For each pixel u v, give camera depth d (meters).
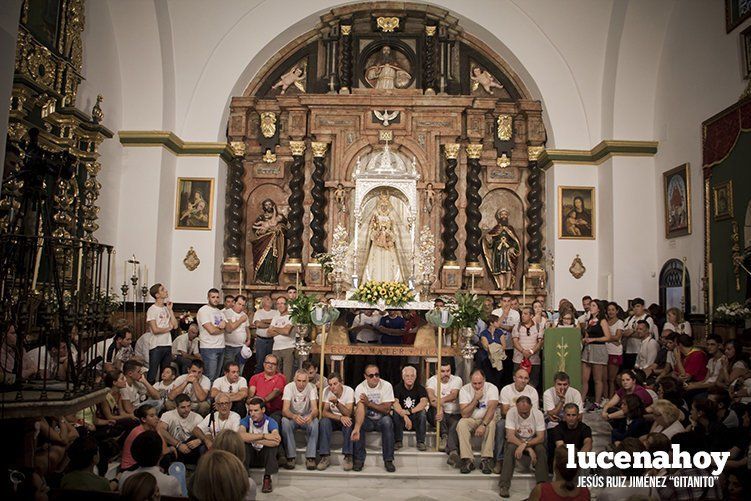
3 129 4.73
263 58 13.63
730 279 9.69
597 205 13.00
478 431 7.66
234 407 8.02
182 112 13.02
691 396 8.02
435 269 13.21
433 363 10.05
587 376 9.74
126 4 11.98
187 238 12.84
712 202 10.25
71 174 6.80
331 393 8.07
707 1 10.73
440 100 13.48
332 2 13.40
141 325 11.83
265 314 10.61
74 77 10.27
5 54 4.77
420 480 7.54
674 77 11.79
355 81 13.93
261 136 13.96
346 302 9.62
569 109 13.24
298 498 7.00
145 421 6.57
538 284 13.23
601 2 12.63
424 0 13.41
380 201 12.89
